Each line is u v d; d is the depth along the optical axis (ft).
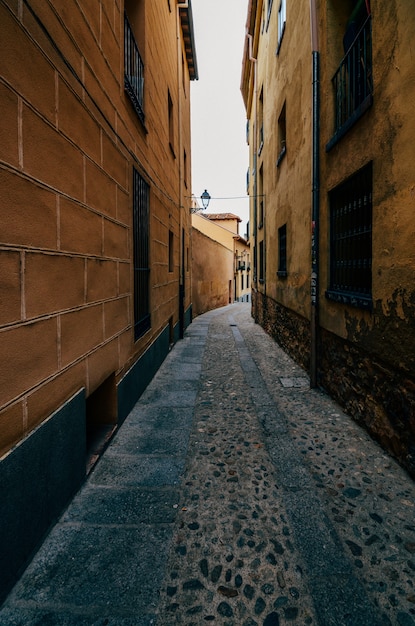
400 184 8.95
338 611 5.39
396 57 8.97
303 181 18.44
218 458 10.08
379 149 10.04
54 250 7.06
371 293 11.13
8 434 5.52
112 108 10.90
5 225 5.39
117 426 11.69
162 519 7.45
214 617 5.29
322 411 13.53
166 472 9.33
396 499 8.06
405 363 8.84
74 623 5.18
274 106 27.27
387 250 9.65
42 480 6.63
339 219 14.20
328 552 6.52
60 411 7.34
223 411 13.75
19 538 5.85
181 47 31.04
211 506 7.90
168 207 23.45
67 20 7.65
